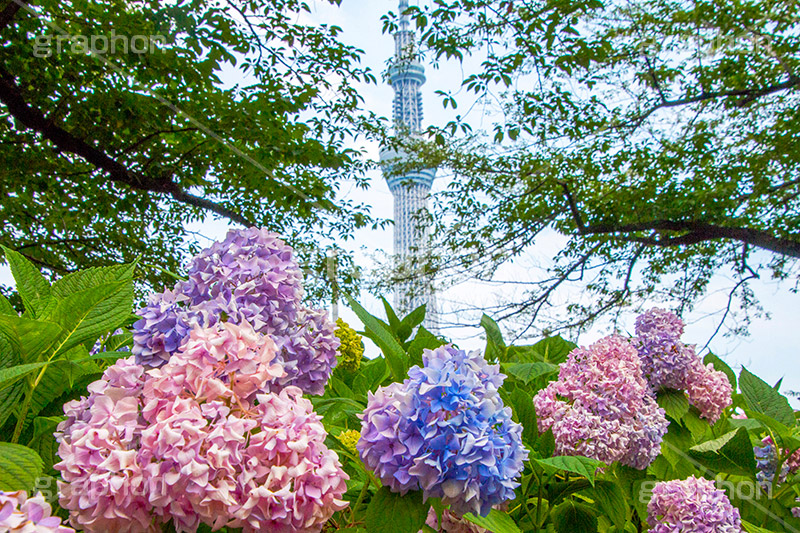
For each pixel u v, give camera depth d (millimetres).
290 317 1596
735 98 10422
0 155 7879
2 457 923
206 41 7184
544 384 2309
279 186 8727
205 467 917
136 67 7395
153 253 10102
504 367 2180
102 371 1583
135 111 7723
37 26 6922
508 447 1113
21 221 9219
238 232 1656
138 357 1328
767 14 9078
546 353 2473
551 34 8367
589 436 1655
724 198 10188
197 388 1030
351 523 1334
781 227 10328
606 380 1758
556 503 1680
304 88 8445
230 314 1450
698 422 2203
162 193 9625
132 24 6719
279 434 998
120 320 1347
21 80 7598
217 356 1055
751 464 1827
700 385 2178
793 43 9492
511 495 1113
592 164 11273
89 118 7969
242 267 1533
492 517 1268
